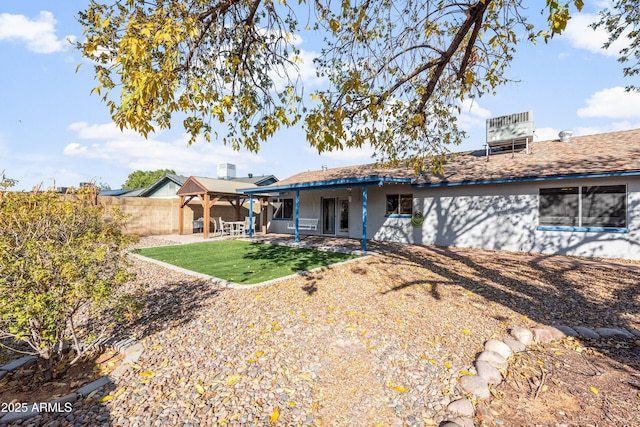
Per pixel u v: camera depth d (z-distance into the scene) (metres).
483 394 2.84
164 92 2.80
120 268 3.44
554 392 2.92
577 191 9.48
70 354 3.64
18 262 2.76
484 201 11.24
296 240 13.52
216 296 5.58
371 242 13.52
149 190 23.67
